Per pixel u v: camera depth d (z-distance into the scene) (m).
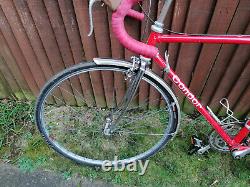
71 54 2.27
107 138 2.56
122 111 2.09
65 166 2.41
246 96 2.38
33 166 2.40
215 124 2.06
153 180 2.35
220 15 1.85
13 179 2.35
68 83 2.52
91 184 2.34
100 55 2.24
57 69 2.40
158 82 1.89
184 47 2.09
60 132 2.60
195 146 2.40
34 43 2.21
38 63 2.38
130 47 1.60
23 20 2.05
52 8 1.95
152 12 1.91
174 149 2.49
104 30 2.05
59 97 2.67
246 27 1.90
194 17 1.89
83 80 2.47
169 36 1.64
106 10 1.92
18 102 2.73
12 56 2.35
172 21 1.94
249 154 2.40
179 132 2.57
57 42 2.18
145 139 2.57
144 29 1.95
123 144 2.55
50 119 2.67
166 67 1.77
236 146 2.14
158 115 2.67
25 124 2.61
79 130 2.61
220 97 2.46
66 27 2.05
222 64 2.18
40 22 2.05
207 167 2.41
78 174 2.38
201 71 2.26
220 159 2.45
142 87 2.44
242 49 2.04
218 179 2.36
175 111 2.05
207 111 2.04
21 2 1.94
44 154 2.46
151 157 2.46
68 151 2.37
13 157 2.44
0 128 2.58
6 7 1.98
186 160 2.44
